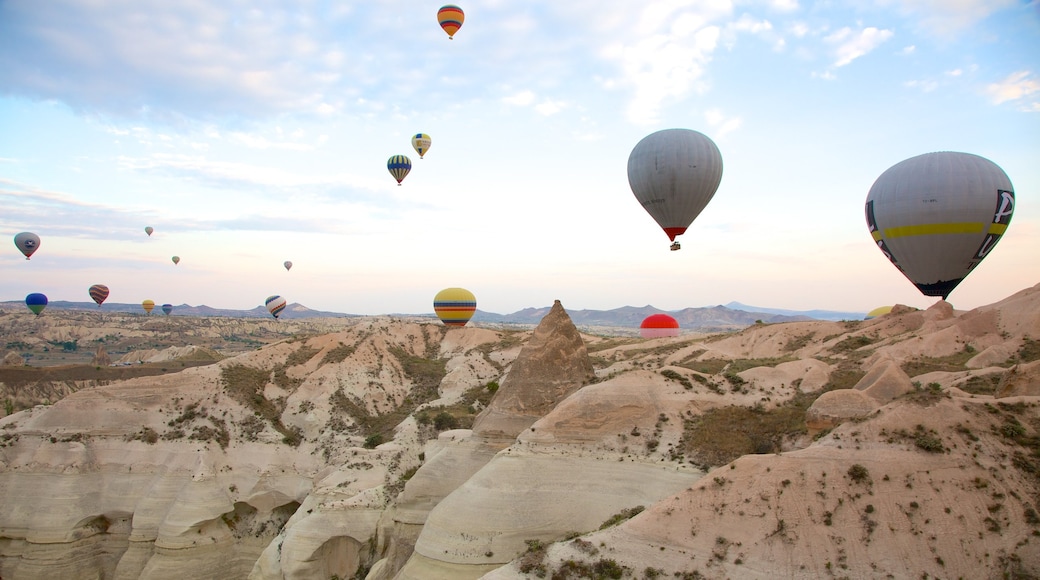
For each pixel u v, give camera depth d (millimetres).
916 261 52281
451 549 37125
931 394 32156
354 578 48000
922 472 29203
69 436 59125
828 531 28703
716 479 31438
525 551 35938
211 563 55562
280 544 49594
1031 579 26047
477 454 46750
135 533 55406
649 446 38719
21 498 55750
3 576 54156
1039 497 28031
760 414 39844
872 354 49406
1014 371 33969
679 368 43781
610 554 30688
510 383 48500
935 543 27547
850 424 31922
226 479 59031
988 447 29641
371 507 49906
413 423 61594
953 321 53938
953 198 49250
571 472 38562
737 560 28875
